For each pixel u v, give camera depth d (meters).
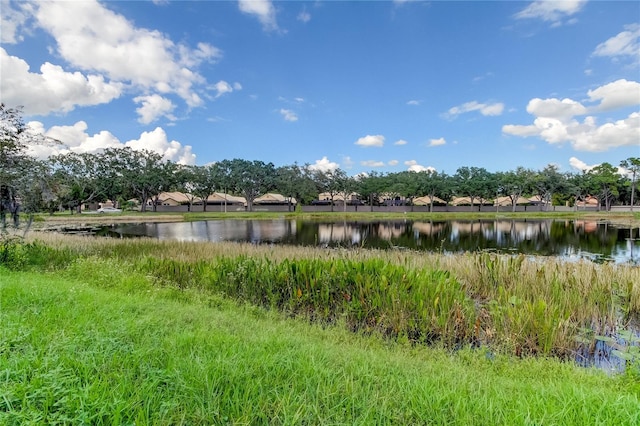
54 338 2.59
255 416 1.92
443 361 3.69
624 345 4.62
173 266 7.47
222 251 11.23
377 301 5.29
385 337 4.79
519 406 2.17
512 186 50.53
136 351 2.50
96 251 10.69
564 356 4.32
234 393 2.06
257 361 2.51
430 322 4.91
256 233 25.02
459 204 58.31
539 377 3.40
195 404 1.94
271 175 53.22
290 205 54.16
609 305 5.80
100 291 4.95
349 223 34.50
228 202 58.50
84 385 2.00
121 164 45.59
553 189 52.00
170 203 57.12
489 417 2.01
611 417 2.02
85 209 51.06
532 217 41.38
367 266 6.20
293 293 6.08
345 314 5.20
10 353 2.29
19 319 3.05
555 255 14.31
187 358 2.50
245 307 5.55
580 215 42.69
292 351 2.90
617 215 41.78
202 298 5.79
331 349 3.29
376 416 1.98
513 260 7.51
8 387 1.83
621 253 14.88
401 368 2.88
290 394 2.10
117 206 57.00
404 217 42.12
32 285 4.62
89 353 2.37
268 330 3.84
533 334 4.39
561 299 5.69
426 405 2.12
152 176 46.12
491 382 2.79
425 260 9.17
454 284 5.56
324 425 1.85
